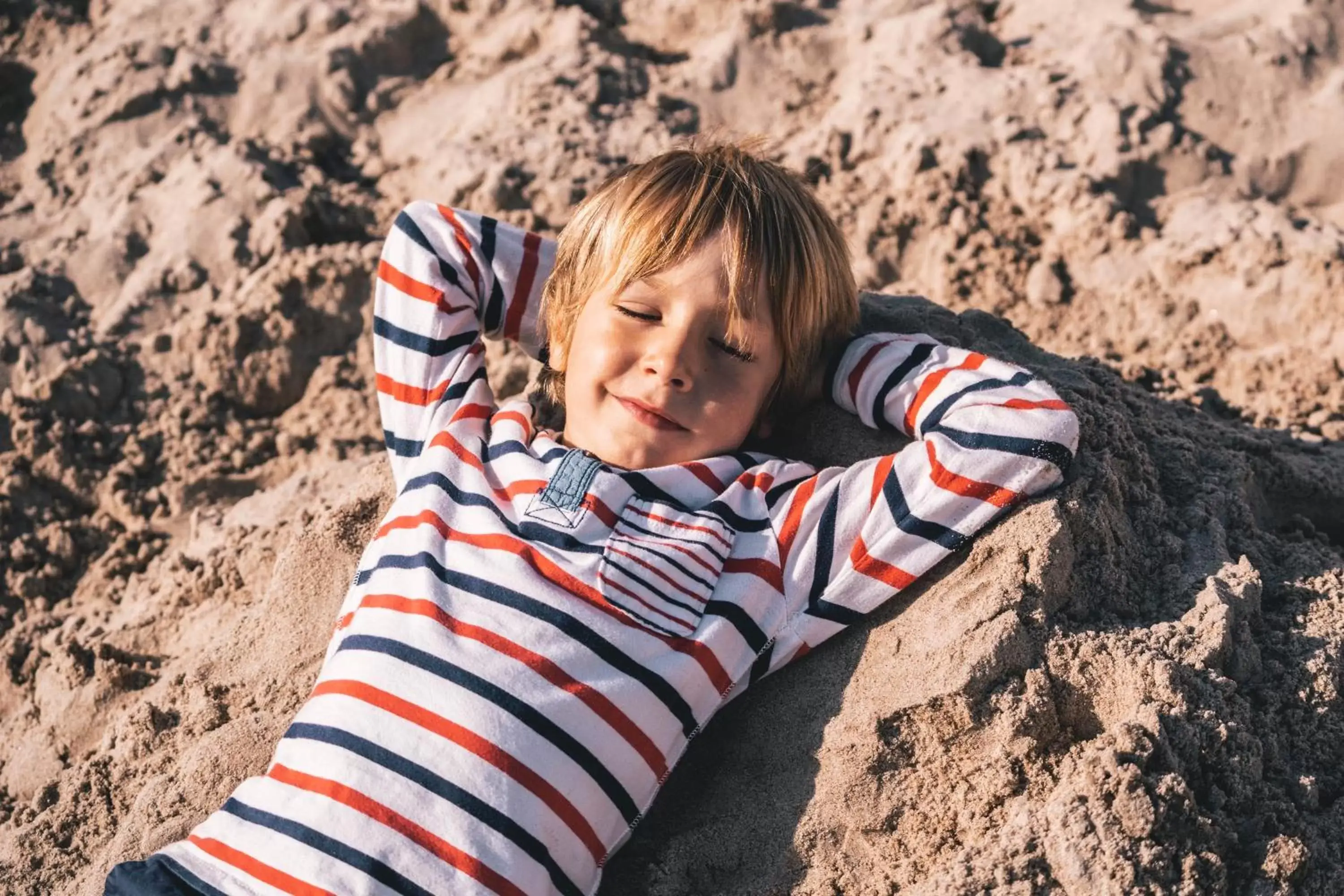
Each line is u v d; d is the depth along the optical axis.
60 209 4.53
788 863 2.23
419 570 2.30
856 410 2.60
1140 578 2.41
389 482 2.82
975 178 4.18
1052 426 2.30
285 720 2.56
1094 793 2.04
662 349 2.39
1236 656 2.27
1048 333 3.84
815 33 4.76
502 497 2.39
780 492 2.40
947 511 2.30
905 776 2.24
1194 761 2.10
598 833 2.18
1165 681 2.15
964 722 2.21
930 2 4.78
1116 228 3.95
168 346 4.02
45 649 3.21
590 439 2.49
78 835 2.55
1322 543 2.81
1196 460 2.74
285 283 4.02
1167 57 4.30
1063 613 2.29
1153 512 2.50
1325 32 4.34
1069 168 4.11
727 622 2.28
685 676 2.24
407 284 2.71
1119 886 1.95
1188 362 3.68
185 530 3.57
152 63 4.90
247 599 2.95
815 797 2.26
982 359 2.48
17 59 5.11
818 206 2.67
